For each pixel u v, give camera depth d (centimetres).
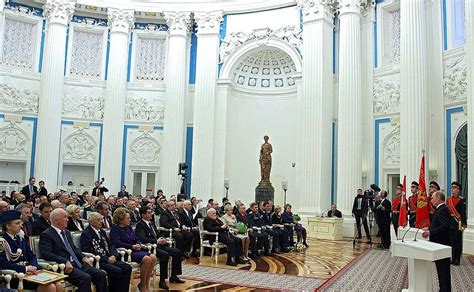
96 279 546
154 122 1922
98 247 610
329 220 1422
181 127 1870
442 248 512
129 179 1895
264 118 1925
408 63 1350
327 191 1605
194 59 1941
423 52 1344
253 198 1903
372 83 1590
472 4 1116
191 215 1037
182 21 1900
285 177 1855
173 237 922
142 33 1950
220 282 733
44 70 1805
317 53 1633
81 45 1922
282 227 1135
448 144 1328
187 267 866
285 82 1908
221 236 936
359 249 1178
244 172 1919
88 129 1880
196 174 1830
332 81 1678
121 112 1880
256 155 1917
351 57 1555
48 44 1809
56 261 526
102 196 1216
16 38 1823
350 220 1474
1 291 427
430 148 1359
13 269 460
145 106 1927
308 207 1585
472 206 1080
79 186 1838
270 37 1819
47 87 1789
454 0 1362
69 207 707
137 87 1928
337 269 876
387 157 1527
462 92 1298
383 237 1209
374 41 1606
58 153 1808
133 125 1914
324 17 1641
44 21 1862
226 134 1875
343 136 1534
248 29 1872
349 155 1518
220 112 1872
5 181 1723
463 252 1078
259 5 1844
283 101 1902
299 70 1745
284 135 1878
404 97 1351
